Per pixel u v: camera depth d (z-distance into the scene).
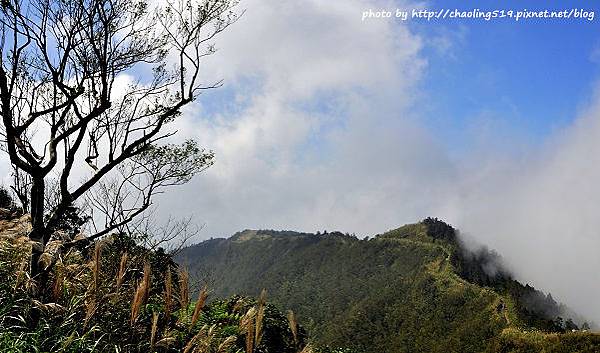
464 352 99.38
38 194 7.74
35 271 6.80
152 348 6.05
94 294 6.38
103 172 8.60
